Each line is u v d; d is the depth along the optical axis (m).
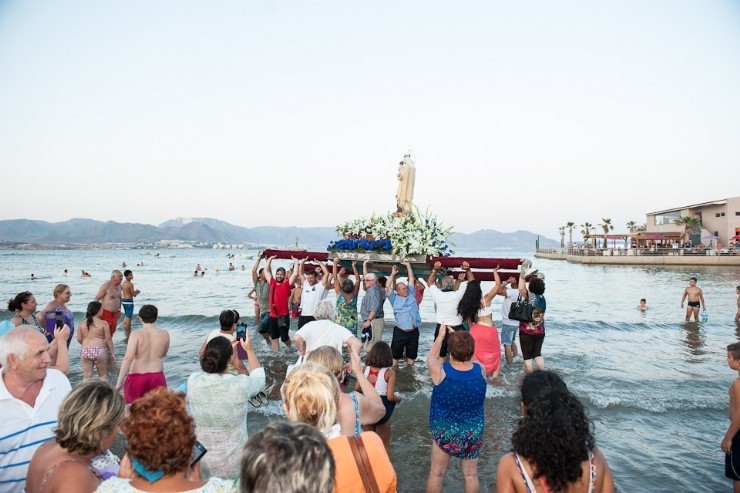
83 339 8.05
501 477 2.48
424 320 16.25
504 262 8.18
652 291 28.73
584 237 84.81
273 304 10.27
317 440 1.86
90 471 2.46
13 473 2.93
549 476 2.27
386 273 9.84
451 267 8.62
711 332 13.91
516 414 6.88
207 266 69.56
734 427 4.08
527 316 8.05
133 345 5.96
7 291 27.67
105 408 2.51
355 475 2.27
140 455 2.03
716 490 4.89
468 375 4.15
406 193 10.03
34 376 3.02
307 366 2.83
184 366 9.62
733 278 38.50
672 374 8.96
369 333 8.67
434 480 4.31
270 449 1.76
